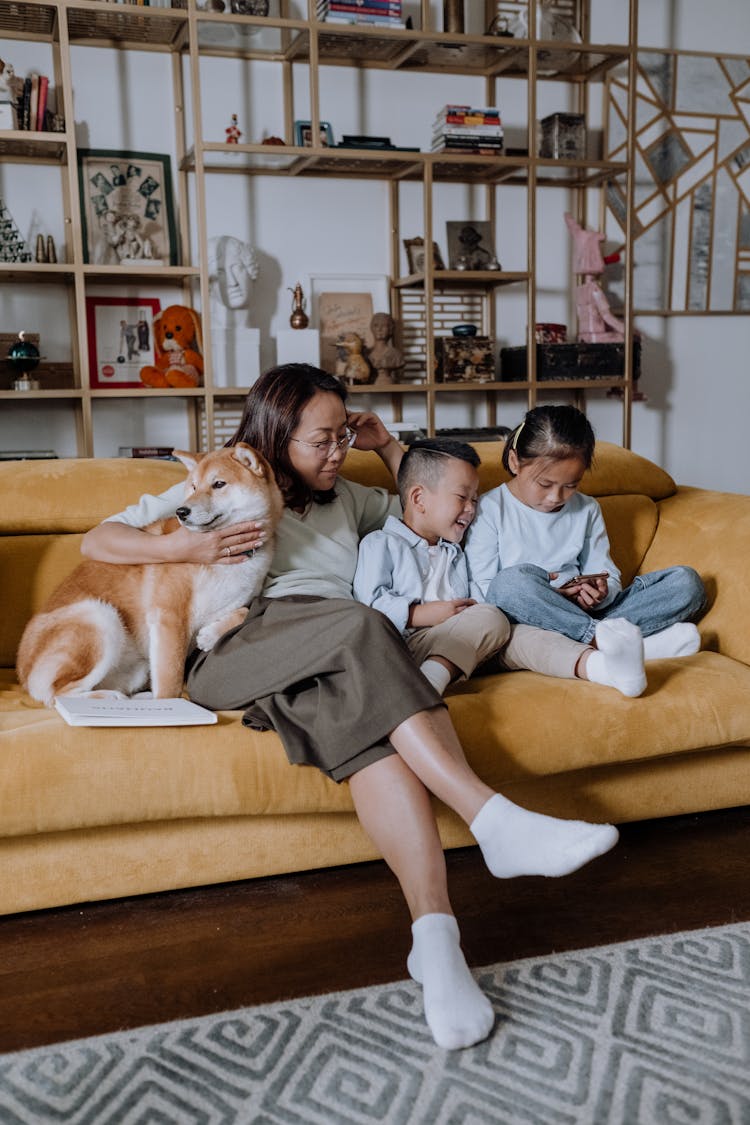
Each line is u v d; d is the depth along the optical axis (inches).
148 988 52.7
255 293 157.1
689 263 178.2
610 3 168.7
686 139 174.7
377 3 142.6
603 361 162.1
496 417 171.0
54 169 144.1
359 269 162.4
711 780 70.1
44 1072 45.4
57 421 149.6
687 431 184.5
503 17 158.4
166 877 60.4
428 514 72.7
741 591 75.3
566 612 71.0
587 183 169.9
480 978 52.4
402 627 68.1
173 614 66.0
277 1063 45.7
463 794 53.0
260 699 59.4
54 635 66.4
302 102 155.7
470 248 159.9
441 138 151.6
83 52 143.9
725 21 175.5
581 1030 47.7
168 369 145.3
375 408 164.6
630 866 66.2
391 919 59.7
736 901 61.2
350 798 58.9
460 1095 43.2
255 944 57.0
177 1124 41.8
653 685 66.3
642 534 88.8
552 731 61.8
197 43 134.9
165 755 56.2
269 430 68.6
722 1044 46.4
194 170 151.1
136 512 69.8
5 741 55.0
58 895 58.8
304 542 70.8
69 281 145.9
